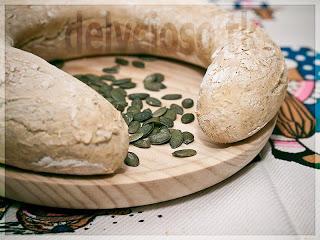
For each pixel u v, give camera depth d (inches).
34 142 7.9
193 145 9.3
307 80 12.5
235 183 9.0
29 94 8.2
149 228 8.0
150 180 8.1
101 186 8.0
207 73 9.5
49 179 8.1
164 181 8.2
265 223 8.1
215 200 8.7
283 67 9.8
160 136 9.4
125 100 10.8
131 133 9.6
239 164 8.9
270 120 9.6
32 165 8.1
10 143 8.0
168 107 10.7
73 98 8.1
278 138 10.4
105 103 8.3
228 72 9.1
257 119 8.9
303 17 15.5
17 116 8.0
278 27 14.8
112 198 8.2
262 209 8.4
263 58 9.6
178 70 12.2
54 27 11.7
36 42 11.7
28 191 8.2
